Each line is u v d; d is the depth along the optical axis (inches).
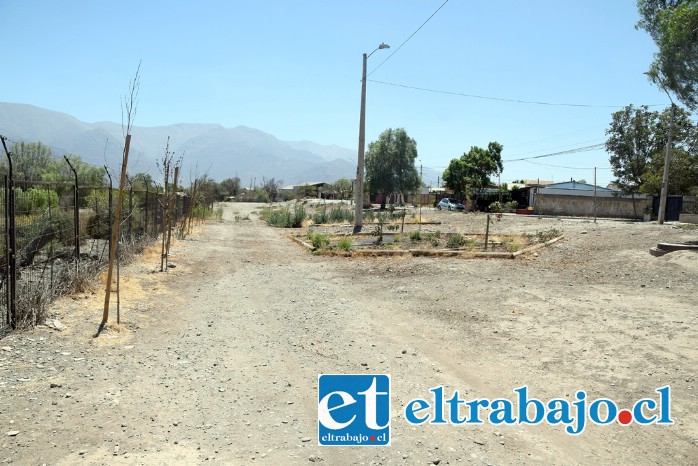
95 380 192.5
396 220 1240.8
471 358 233.1
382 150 2374.5
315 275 469.7
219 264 533.0
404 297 365.4
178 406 173.8
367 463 141.2
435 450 149.7
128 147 266.1
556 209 1911.9
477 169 2290.8
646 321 277.4
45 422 156.7
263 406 176.6
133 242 517.3
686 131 1569.9
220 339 257.0
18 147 941.8
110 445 145.1
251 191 4079.7
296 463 139.7
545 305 324.8
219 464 137.7
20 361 205.2
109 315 285.1
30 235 368.5
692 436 159.0
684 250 456.8
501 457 147.0
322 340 259.3
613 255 515.2
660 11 561.9
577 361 223.5
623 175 1862.7
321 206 2181.3
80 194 539.8
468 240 666.2
